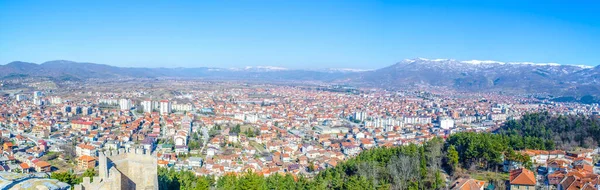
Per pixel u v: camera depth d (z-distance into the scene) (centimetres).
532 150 17688
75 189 7975
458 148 17000
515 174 13225
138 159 9200
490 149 15125
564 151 18225
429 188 13325
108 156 8706
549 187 13300
